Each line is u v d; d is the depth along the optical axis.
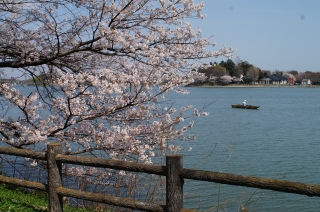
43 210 5.04
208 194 10.08
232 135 23.17
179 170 3.51
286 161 15.76
